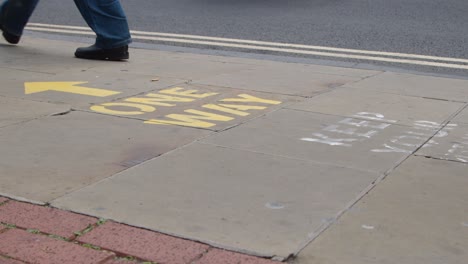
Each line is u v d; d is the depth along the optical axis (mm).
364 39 10312
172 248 3279
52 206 3740
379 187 4141
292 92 6707
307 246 3326
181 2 14258
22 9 8945
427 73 7969
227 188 4059
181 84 6984
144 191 3982
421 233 3498
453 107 6266
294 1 14258
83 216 3621
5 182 4082
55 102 6066
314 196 3967
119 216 3625
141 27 11391
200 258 3186
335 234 3461
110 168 4359
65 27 11594
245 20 12039
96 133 5129
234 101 6281
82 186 4039
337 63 8508
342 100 6410
